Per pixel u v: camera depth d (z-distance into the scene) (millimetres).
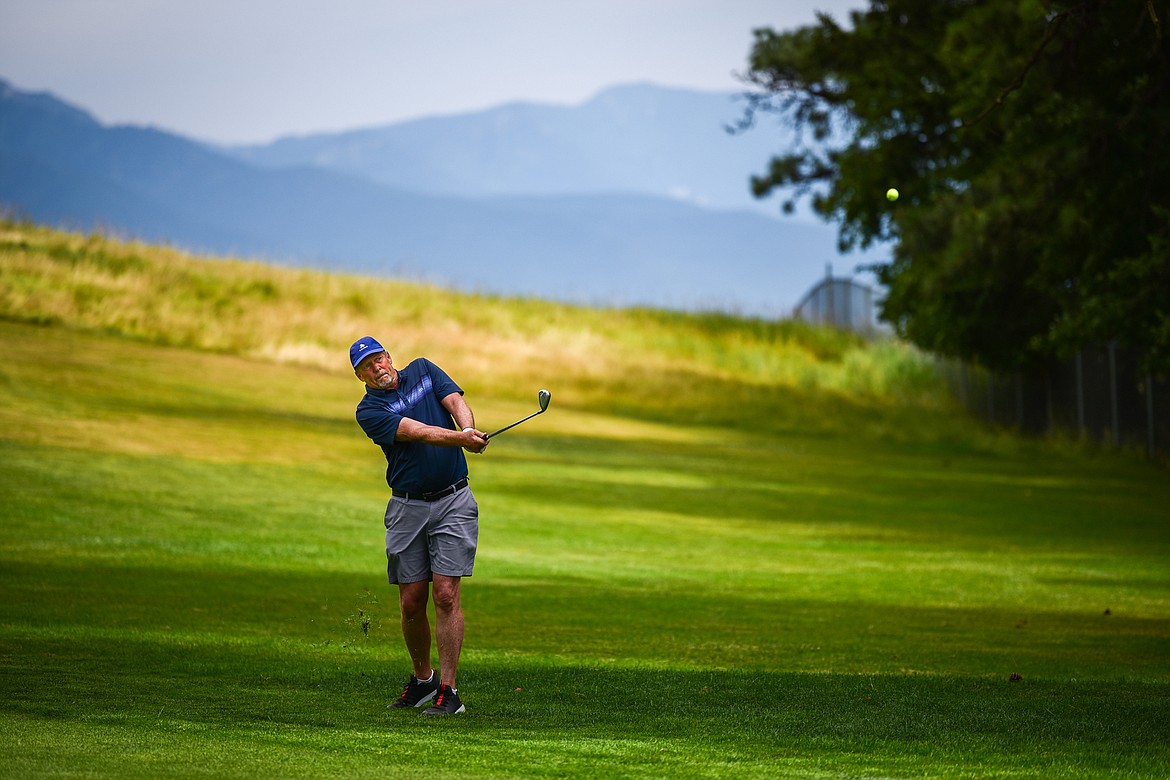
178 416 94000
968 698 27422
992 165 112688
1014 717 25203
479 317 172125
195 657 31000
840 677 30203
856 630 39250
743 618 41406
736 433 133250
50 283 132750
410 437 25016
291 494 71250
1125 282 92562
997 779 20094
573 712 25375
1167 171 93938
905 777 20109
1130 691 28703
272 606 40656
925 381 162250
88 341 119250
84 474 70750
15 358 105188
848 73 143375
